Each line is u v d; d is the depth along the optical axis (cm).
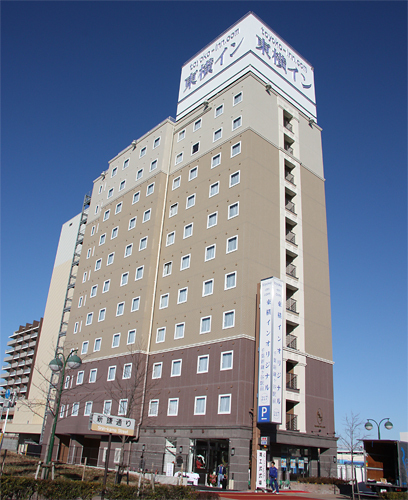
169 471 3850
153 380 4475
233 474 3362
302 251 4741
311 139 5538
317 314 4644
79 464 4559
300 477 3912
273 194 4647
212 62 5709
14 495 1925
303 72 5859
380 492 2705
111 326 5222
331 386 4478
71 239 7688
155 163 5675
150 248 5106
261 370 3622
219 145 4969
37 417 7069
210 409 3784
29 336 12394
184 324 4412
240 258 4128
